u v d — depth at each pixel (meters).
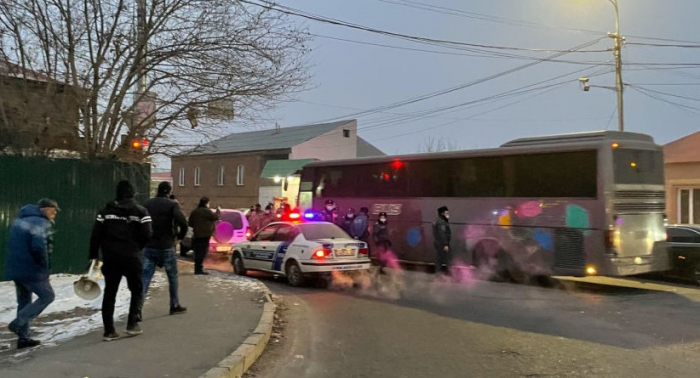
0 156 11.28
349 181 18.38
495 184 14.39
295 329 8.79
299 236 13.51
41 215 6.91
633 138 13.02
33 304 6.77
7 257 6.84
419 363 6.92
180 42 12.52
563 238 12.88
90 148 12.59
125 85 12.73
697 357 7.18
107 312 7.04
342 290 12.73
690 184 23.09
